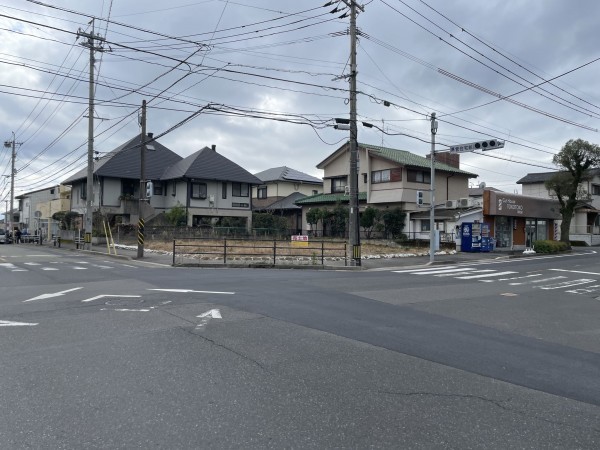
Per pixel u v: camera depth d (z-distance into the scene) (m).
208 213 40.38
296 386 4.70
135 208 39.47
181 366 5.24
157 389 4.52
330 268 19.20
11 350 5.79
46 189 64.94
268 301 9.67
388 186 36.72
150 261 21.09
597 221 46.69
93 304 9.07
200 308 8.72
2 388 4.48
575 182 31.45
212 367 5.23
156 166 42.09
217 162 41.75
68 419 3.82
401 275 16.33
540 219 36.78
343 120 19.36
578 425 3.93
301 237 26.06
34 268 17.23
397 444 3.50
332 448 3.40
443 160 42.75
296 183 51.97
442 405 4.30
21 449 3.32
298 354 5.84
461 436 3.66
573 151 30.88
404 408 4.20
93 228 35.34
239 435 3.58
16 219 82.44
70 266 18.23
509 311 9.41
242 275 15.26
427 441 3.56
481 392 4.67
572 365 5.73
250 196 43.19
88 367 5.14
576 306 10.27
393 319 8.23
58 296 10.06
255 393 4.47
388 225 34.66
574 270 19.05
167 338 6.46
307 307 9.10
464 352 6.19
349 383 4.83
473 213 31.05
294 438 3.55
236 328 7.17
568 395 4.65
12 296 10.05
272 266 19.36
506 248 33.38
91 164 29.08
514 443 3.56
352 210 19.86
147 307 8.78
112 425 3.71
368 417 3.98
